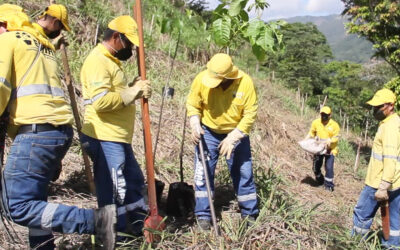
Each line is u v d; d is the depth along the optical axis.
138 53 3.33
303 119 12.66
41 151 2.77
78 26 7.97
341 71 27.00
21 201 2.75
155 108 7.04
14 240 3.28
